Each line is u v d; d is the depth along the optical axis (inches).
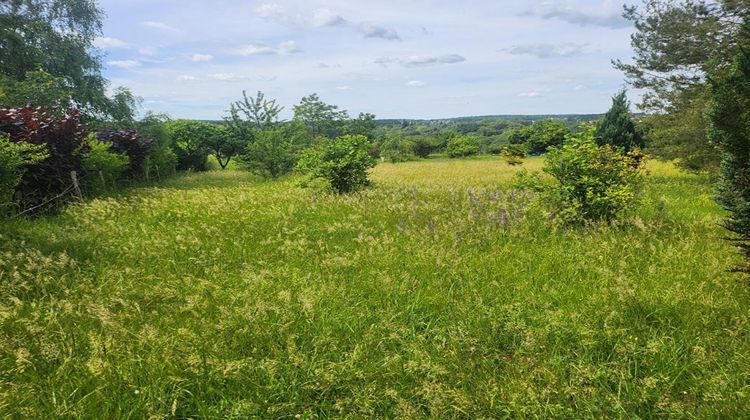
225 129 1061.1
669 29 574.6
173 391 108.0
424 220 279.0
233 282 179.5
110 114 861.2
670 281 167.2
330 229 251.0
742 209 147.6
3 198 273.7
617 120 680.4
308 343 131.2
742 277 163.9
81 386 109.9
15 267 170.7
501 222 257.1
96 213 322.7
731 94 143.5
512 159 1019.9
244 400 105.3
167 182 660.7
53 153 381.7
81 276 183.2
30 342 132.3
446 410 103.4
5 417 98.6
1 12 758.5
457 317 146.1
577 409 102.8
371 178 628.4
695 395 105.4
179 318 145.9
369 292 167.3
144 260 210.7
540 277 177.8
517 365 118.2
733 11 529.0
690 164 558.3
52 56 797.2
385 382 115.0
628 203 273.9
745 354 116.8
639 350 122.4
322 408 107.6
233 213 314.8
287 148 758.5
